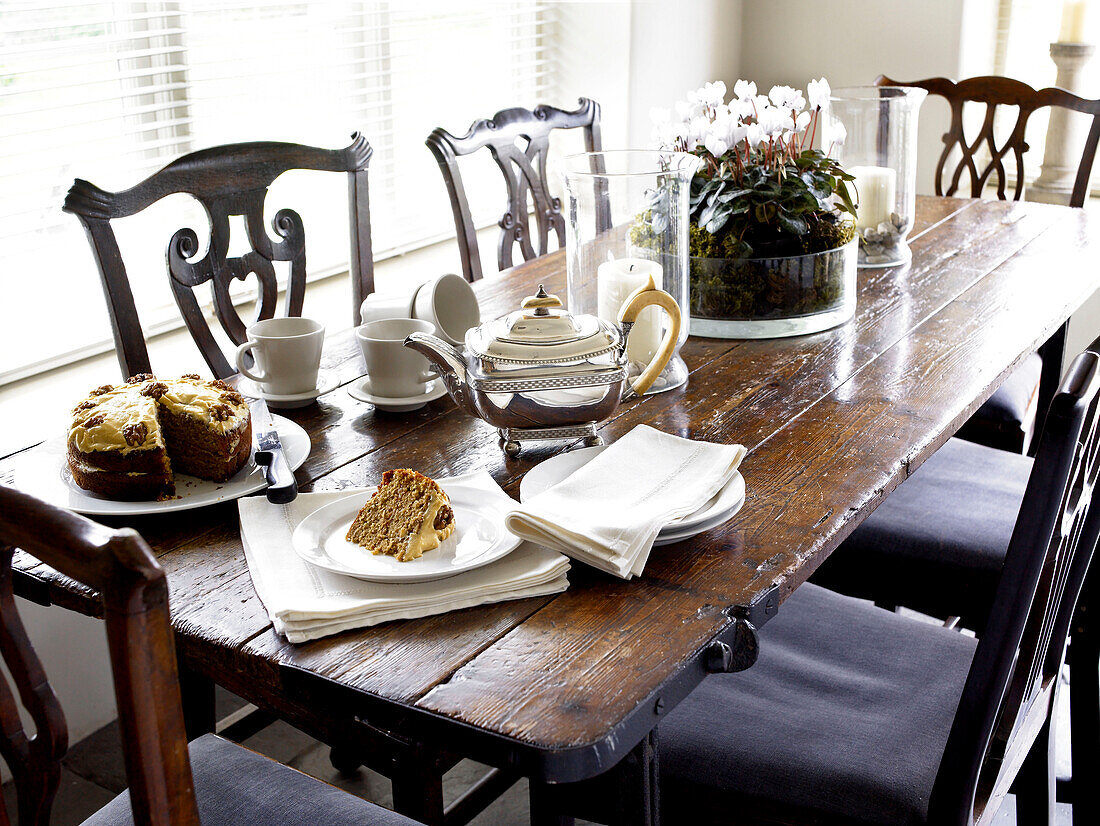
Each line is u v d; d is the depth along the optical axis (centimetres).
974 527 147
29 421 169
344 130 237
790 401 122
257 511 94
